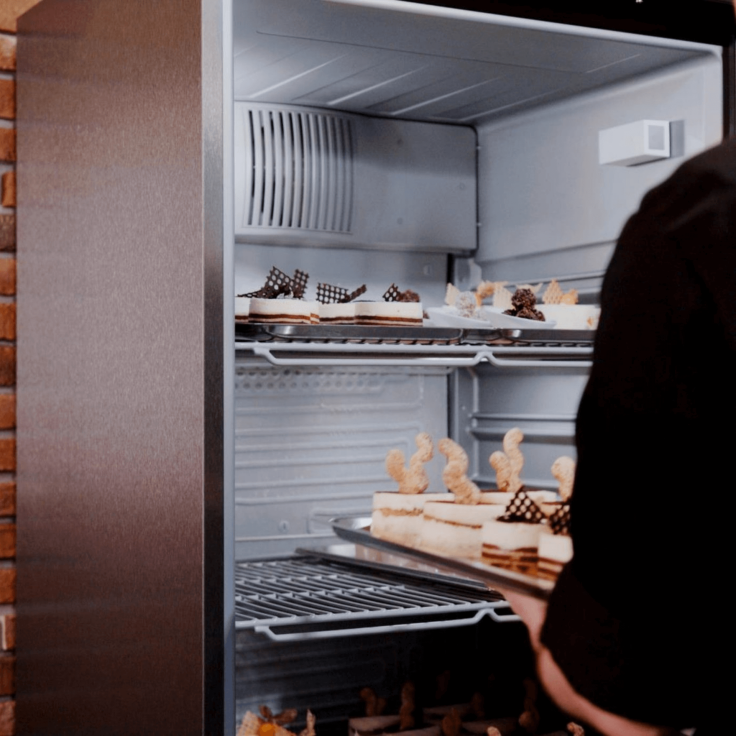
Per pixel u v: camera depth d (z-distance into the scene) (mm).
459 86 1792
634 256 916
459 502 1731
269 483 1913
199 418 1268
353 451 1995
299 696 1868
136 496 1430
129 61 1457
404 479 1845
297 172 1864
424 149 2018
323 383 1962
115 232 1497
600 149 1766
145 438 1404
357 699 1920
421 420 2074
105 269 1529
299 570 1848
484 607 1568
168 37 1347
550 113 1929
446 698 1942
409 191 1999
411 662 1965
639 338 902
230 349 1273
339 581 1755
